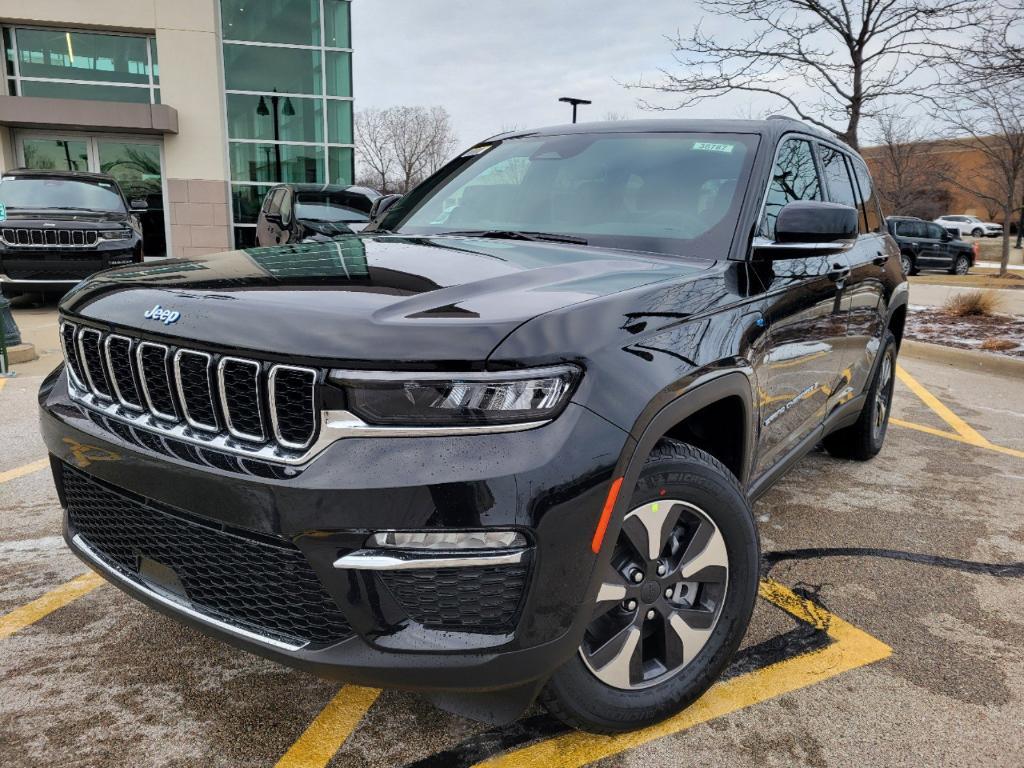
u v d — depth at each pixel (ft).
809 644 8.79
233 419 5.84
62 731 7.00
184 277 6.90
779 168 9.78
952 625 9.28
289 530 5.44
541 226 9.64
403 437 5.37
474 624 5.58
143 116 50.49
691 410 6.60
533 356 5.44
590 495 5.60
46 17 50.37
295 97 57.26
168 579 6.47
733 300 7.68
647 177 9.69
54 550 10.64
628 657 6.71
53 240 32.37
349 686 7.81
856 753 7.00
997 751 7.06
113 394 6.74
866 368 13.46
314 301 5.97
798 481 14.32
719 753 6.97
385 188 152.56
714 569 7.10
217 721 7.22
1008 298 46.98
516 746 7.01
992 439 17.60
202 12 52.44
